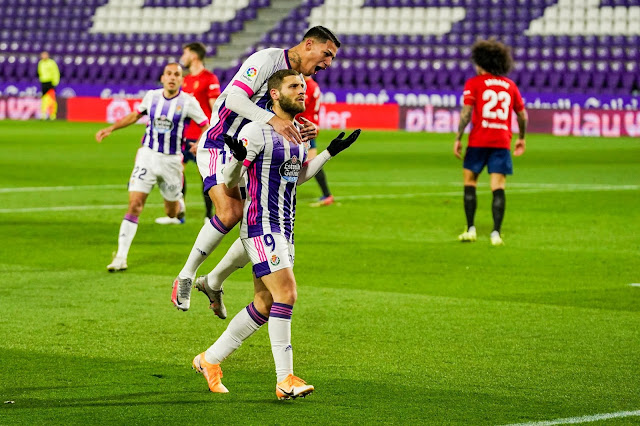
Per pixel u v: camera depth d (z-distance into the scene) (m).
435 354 15.91
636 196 38.31
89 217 31.48
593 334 17.36
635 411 12.89
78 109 87.50
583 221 31.86
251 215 13.23
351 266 23.89
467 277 22.70
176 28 95.56
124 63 93.56
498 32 86.75
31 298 19.77
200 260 15.01
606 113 75.31
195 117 24.64
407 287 21.52
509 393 13.74
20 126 78.00
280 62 14.67
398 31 90.06
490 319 18.50
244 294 20.55
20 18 99.00
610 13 85.38
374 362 15.38
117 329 17.31
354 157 55.34
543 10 87.31
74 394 13.45
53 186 39.88
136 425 12.15
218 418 12.47
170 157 24.41
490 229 30.11
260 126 13.12
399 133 75.94
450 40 86.94
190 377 14.46
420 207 34.97
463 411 12.87
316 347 16.31
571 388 14.01
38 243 26.45
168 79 24.22
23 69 96.44
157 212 33.28
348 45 88.94
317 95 32.78
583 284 21.98
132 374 14.53
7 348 15.88
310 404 13.15
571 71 83.12
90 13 98.12
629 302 20.09
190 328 17.48
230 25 94.56
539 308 19.50
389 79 86.50
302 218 32.03
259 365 15.26
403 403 13.23
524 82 83.88
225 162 15.31
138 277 22.20
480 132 27.48
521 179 44.66
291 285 13.09
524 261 24.78
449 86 85.50
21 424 12.10
